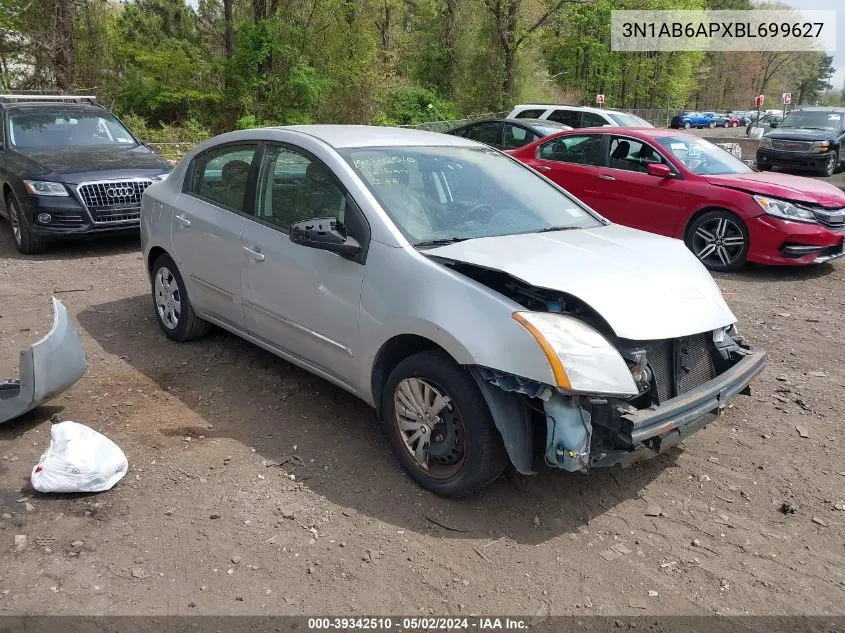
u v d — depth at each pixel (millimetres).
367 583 2936
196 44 24922
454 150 4582
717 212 8297
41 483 3391
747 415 4625
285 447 4004
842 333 6250
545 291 3393
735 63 79938
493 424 3268
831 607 2910
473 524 3359
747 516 3523
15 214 8438
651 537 3334
